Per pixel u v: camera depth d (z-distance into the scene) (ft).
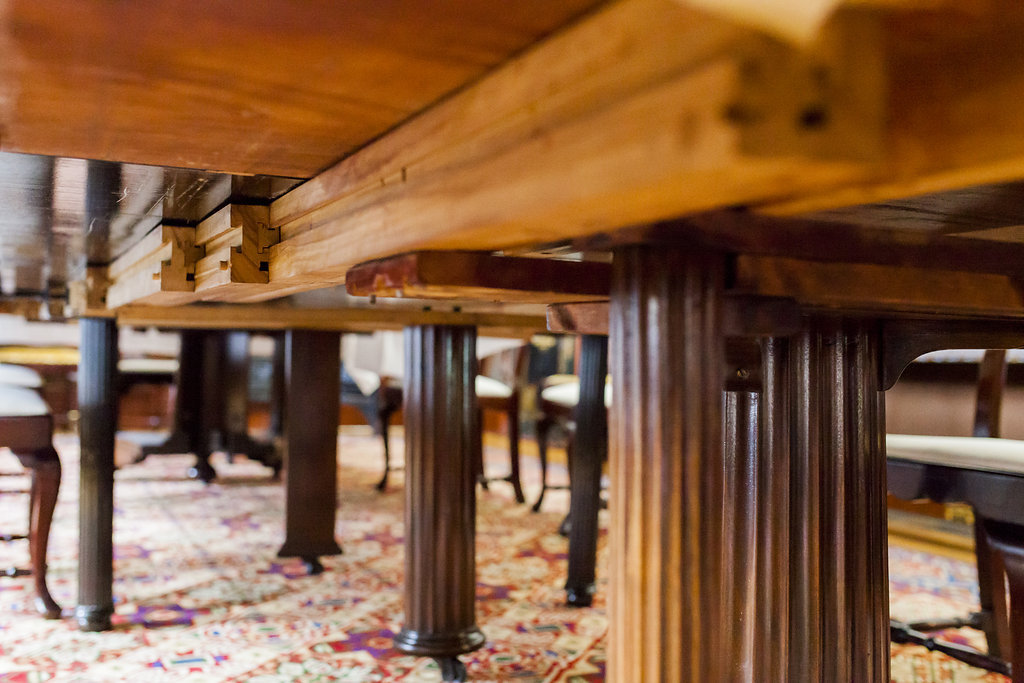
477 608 7.28
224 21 1.27
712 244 1.95
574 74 1.20
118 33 1.32
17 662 5.81
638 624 1.96
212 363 13.73
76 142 2.00
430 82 1.52
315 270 2.47
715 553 1.96
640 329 1.95
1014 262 2.46
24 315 9.76
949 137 1.05
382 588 7.78
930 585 8.03
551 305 2.89
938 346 3.65
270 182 2.62
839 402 3.65
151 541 9.57
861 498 3.69
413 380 5.88
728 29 0.92
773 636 3.40
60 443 17.94
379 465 16.33
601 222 1.37
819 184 1.05
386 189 1.90
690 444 1.93
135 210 3.54
